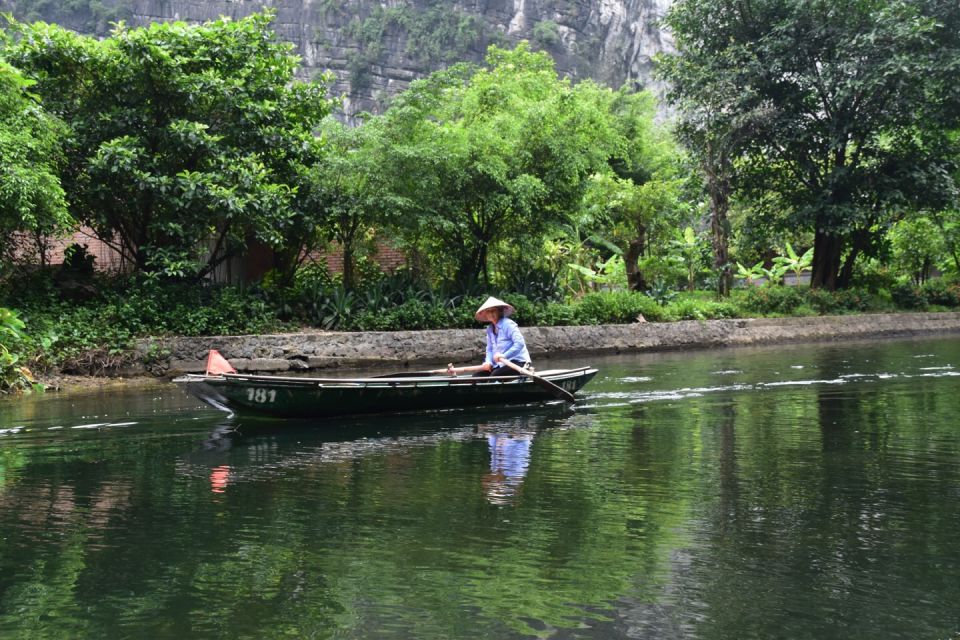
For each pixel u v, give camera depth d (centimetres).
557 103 1755
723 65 2370
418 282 1736
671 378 1188
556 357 1647
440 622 295
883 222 2522
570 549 379
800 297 2419
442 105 1730
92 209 1345
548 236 1888
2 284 1259
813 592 323
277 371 1322
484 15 8125
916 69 2138
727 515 437
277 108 1458
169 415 823
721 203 2344
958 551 373
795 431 716
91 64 1313
